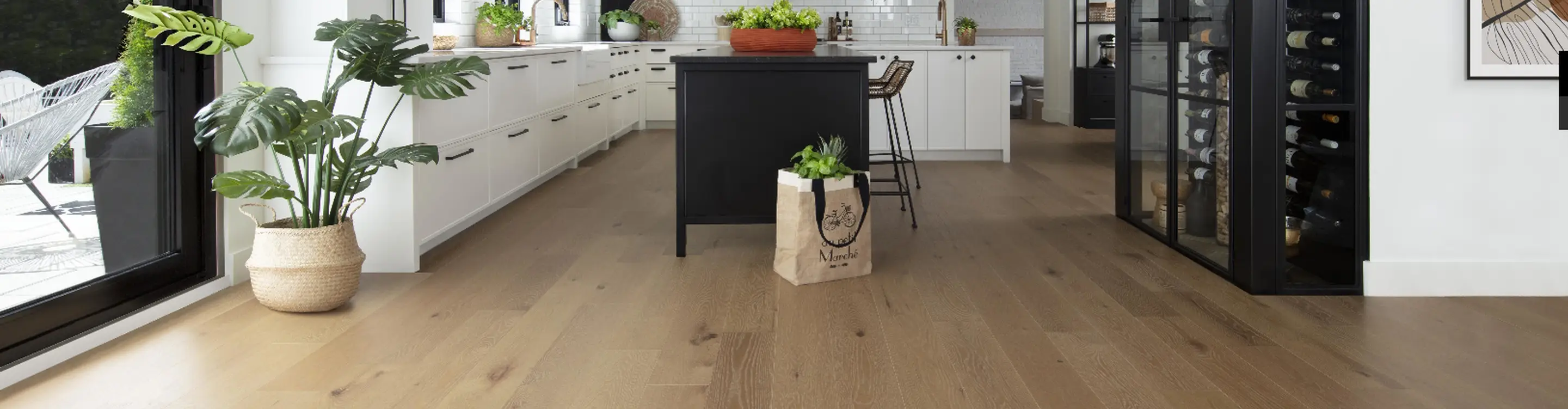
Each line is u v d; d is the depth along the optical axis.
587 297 3.45
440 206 4.19
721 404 2.40
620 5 10.44
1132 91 4.82
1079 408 2.36
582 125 7.23
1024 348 2.84
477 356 2.77
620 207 5.46
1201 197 3.93
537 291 3.54
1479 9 3.30
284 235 3.17
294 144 3.22
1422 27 3.32
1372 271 3.42
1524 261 3.41
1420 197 3.39
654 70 10.30
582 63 7.13
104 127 2.97
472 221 4.91
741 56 3.99
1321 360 2.71
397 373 2.62
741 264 3.99
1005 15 13.77
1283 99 3.35
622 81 9.13
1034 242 4.45
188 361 2.72
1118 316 3.17
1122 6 4.91
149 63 3.18
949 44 9.80
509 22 6.33
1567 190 3.38
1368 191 3.40
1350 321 3.10
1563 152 3.37
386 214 3.82
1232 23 3.50
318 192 3.31
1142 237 4.55
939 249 4.30
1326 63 3.35
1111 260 4.04
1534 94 3.34
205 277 3.47
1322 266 3.43
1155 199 4.49
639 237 4.60
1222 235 3.74
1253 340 2.90
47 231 2.76
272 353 2.79
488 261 4.05
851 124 4.05
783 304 3.34
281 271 3.15
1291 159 3.38
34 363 2.61
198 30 2.93
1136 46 4.72
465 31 6.28
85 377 2.58
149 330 3.02
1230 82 3.53
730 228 4.78
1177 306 3.30
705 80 4.02
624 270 3.88
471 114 4.58
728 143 4.06
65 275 2.83
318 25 3.72
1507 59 3.31
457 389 2.50
